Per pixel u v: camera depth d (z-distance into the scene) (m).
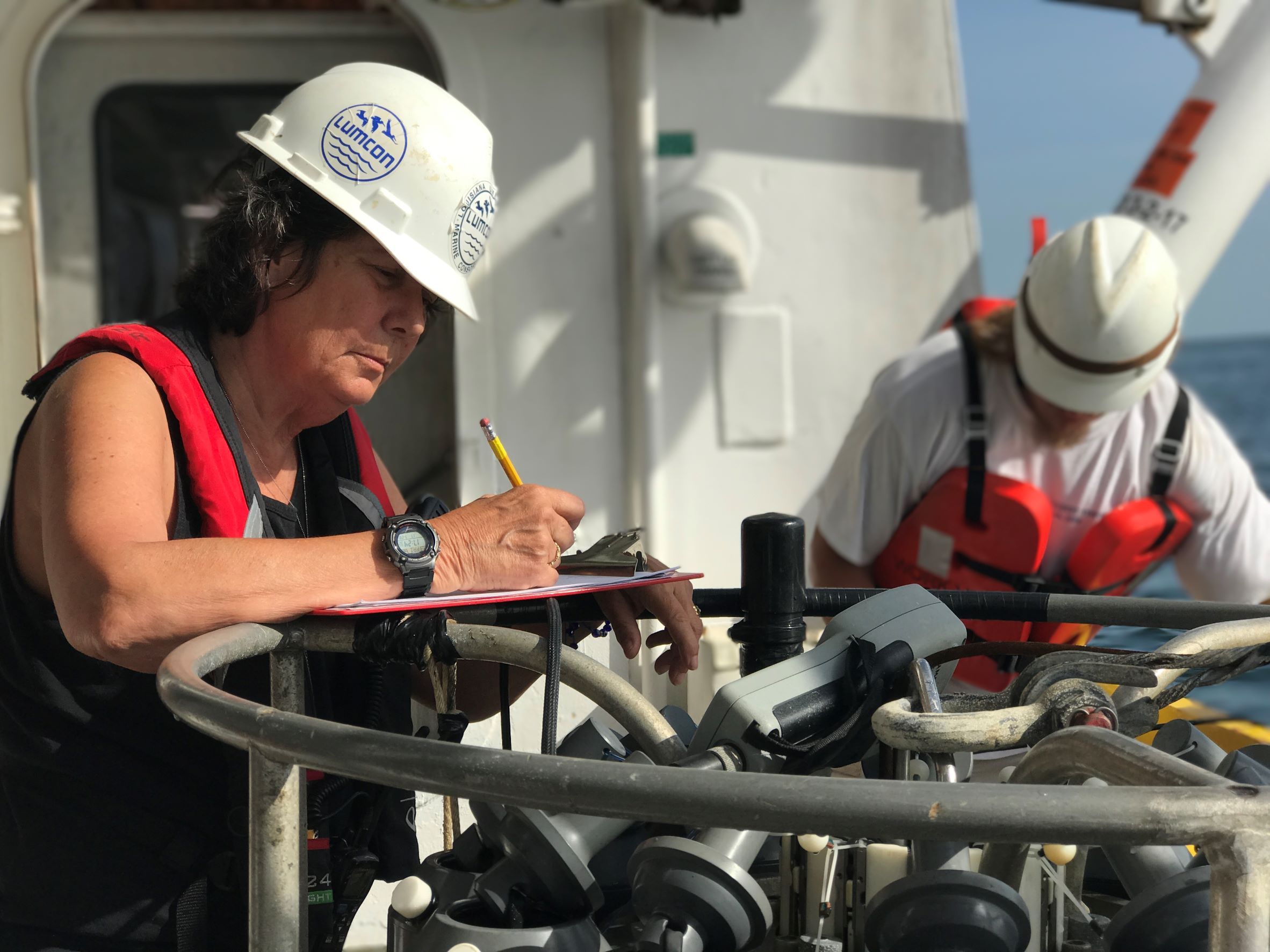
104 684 1.22
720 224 3.26
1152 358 2.31
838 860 1.05
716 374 3.37
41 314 3.11
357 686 1.33
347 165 1.26
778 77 3.34
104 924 1.20
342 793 1.22
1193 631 1.08
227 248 1.28
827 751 1.01
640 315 3.28
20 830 1.23
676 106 3.31
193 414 1.19
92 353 1.21
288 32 3.25
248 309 1.28
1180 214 3.29
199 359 1.25
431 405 3.41
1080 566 2.47
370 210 1.26
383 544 1.07
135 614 1.01
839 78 3.37
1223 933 0.70
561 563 1.25
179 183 3.42
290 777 0.91
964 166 3.42
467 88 3.23
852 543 2.54
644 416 3.29
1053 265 2.35
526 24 3.23
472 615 1.11
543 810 0.92
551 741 1.01
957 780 1.06
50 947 1.20
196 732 1.23
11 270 3.08
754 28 3.32
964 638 1.13
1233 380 53.53
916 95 3.39
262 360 1.32
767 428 3.40
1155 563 2.68
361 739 0.84
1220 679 1.09
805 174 3.37
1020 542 2.38
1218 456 2.57
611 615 1.24
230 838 1.23
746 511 3.41
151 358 1.19
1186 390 2.57
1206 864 0.97
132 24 3.20
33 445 1.22
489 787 0.79
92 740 1.22
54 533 1.07
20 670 1.23
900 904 0.91
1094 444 2.49
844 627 1.09
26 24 3.05
